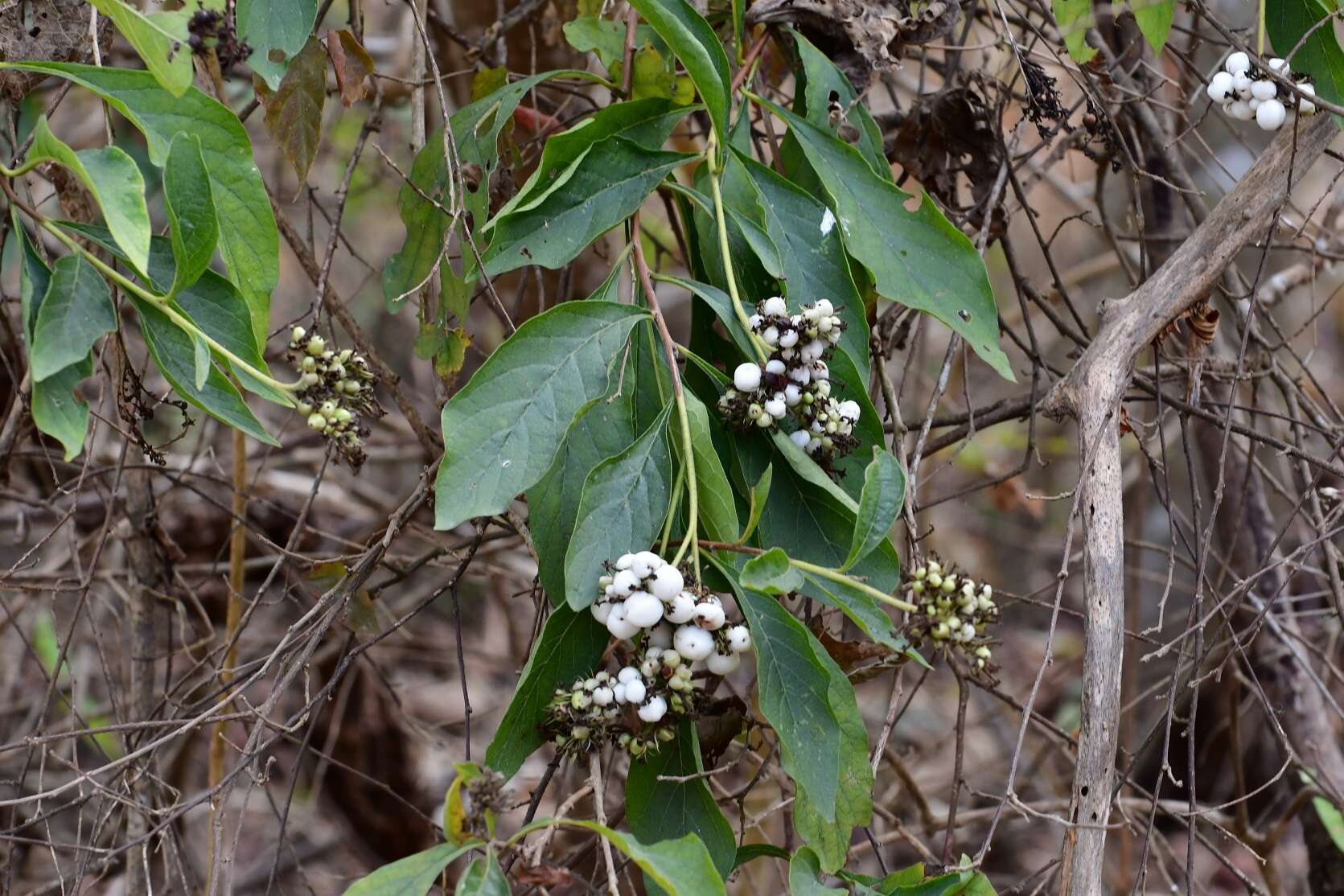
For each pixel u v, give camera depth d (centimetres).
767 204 118
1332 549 127
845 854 112
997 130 129
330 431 112
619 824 122
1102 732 112
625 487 110
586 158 117
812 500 115
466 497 109
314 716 121
